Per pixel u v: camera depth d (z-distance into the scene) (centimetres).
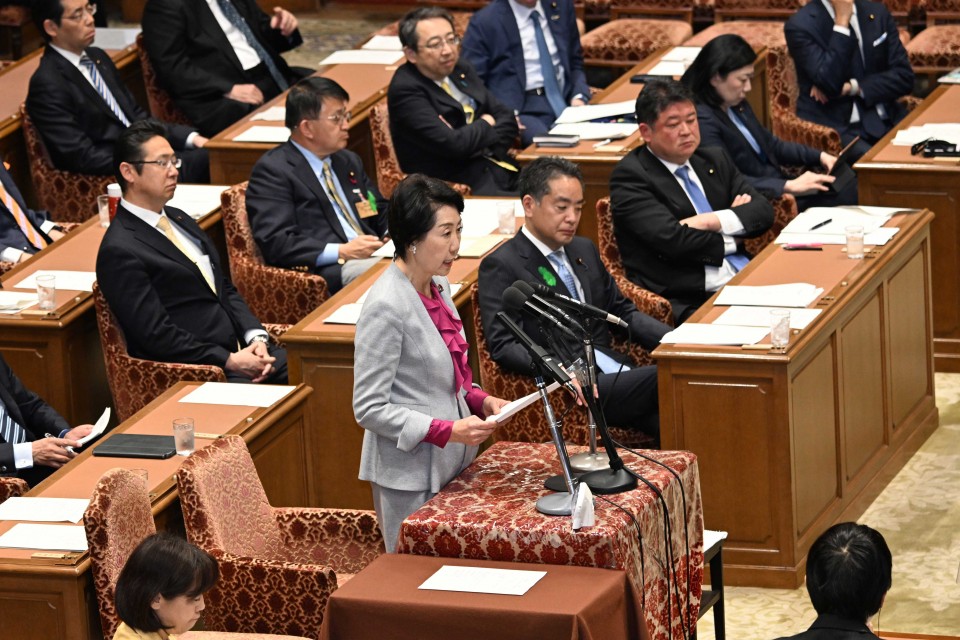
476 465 1816
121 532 1736
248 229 2844
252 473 1897
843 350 2353
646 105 2656
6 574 1767
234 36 3775
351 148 3572
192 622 1586
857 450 2422
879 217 2711
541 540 1630
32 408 2317
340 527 1900
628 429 2370
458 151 3362
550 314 1688
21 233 2998
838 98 3597
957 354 2959
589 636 1516
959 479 2527
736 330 2241
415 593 1590
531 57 3766
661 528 1705
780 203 3016
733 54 3056
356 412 1736
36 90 3350
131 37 4191
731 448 2188
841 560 1485
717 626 1947
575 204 2291
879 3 3644
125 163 2467
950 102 3372
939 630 2062
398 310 1727
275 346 2645
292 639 1714
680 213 2666
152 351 2478
